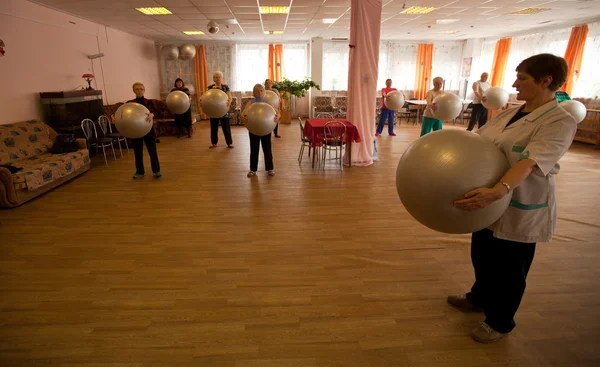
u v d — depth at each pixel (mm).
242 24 8383
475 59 11969
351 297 2225
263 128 4504
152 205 3885
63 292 2285
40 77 5797
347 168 5402
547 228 1553
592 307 2107
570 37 8328
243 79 12250
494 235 1589
